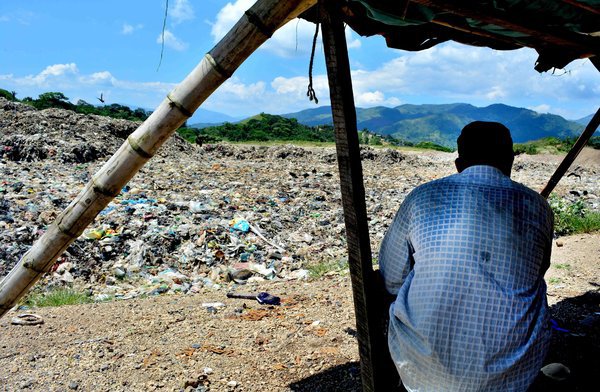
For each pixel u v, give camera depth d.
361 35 3.41
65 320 5.17
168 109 2.60
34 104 70.69
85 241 8.59
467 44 3.94
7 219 9.16
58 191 12.00
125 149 2.71
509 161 2.55
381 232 11.20
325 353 4.41
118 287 7.60
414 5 2.75
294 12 2.52
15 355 4.27
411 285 2.31
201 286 7.69
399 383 2.64
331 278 7.66
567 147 39.88
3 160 16.12
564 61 4.09
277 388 3.84
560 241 8.75
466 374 2.15
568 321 4.97
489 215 2.27
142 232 9.32
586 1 2.69
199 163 20.59
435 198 2.37
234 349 4.48
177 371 4.06
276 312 5.52
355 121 2.27
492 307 2.16
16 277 3.05
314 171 20.38
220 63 2.46
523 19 2.99
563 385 3.52
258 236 9.95
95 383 3.85
